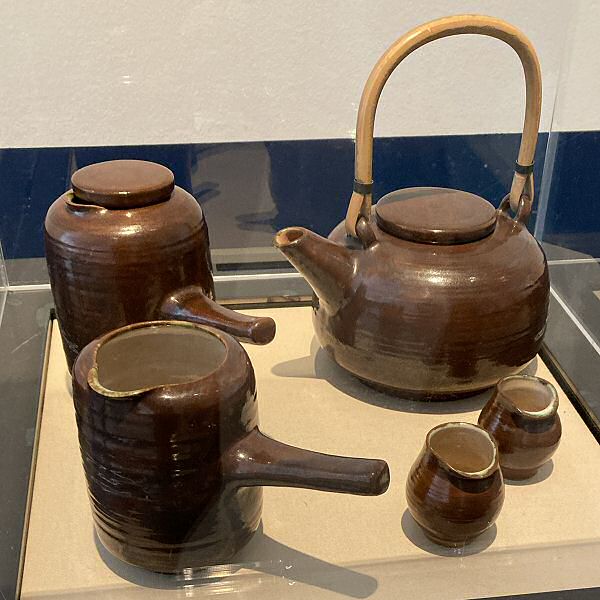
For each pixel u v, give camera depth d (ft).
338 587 1.72
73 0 2.47
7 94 2.62
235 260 3.06
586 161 2.88
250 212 2.98
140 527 1.60
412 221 2.14
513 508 1.93
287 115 2.80
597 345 2.67
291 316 2.77
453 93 2.89
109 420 1.50
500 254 2.13
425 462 1.75
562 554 1.81
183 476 1.53
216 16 2.56
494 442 1.76
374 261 2.12
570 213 3.01
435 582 1.74
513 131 3.01
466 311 2.04
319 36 2.65
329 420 2.20
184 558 1.66
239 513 1.66
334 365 2.46
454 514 1.70
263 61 2.68
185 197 2.19
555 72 2.95
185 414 1.48
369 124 2.06
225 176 2.89
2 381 2.43
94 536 1.85
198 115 2.76
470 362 2.09
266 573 1.75
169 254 2.05
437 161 3.03
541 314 2.20
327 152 2.89
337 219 3.07
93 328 2.10
